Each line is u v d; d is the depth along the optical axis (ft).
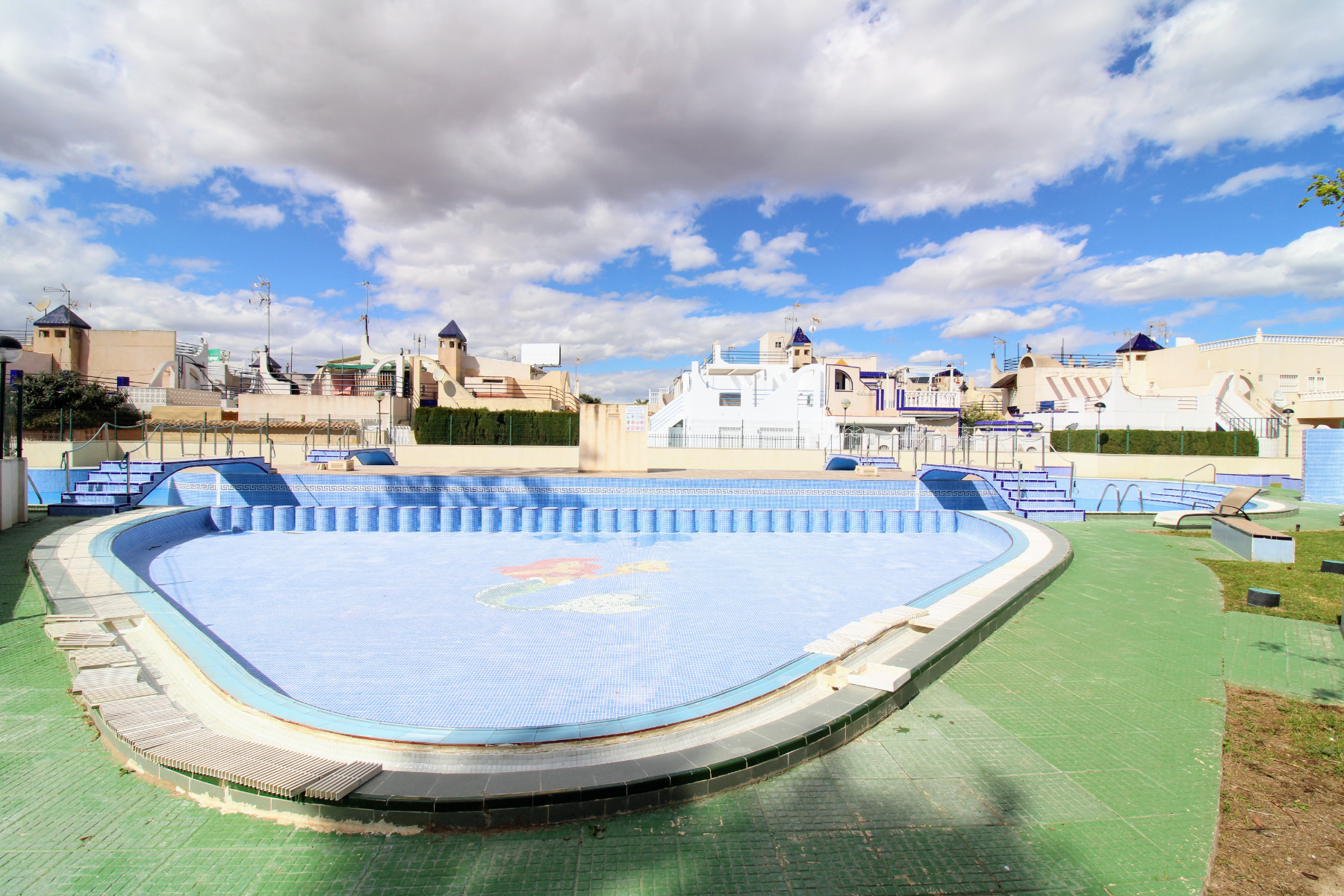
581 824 10.64
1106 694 16.16
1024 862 9.71
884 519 49.06
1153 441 83.35
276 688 17.60
